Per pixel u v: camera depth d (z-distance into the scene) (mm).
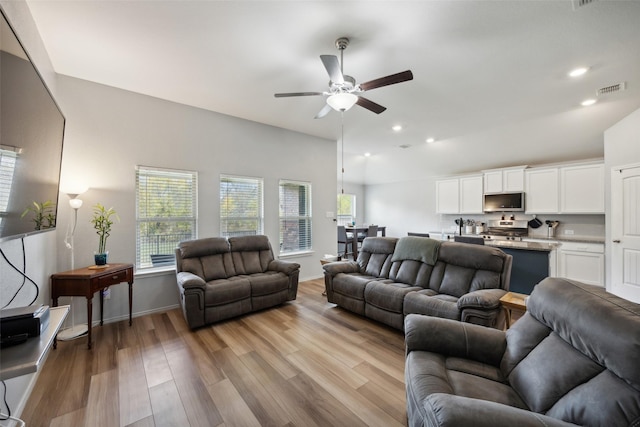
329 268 3627
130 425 1580
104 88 3061
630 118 3518
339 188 8547
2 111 1106
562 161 5117
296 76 2842
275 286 3500
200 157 3773
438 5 1842
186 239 3711
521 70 2682
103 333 2787
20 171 1307
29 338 1101
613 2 1790
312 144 5090
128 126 3217
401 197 8133
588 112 3789
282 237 4723
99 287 2572
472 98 3338
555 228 5211
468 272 2852
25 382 1764
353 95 2400
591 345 1052
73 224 2885
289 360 2285
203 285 2895
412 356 1562
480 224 6258
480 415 884
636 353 887
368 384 1973
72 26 2061
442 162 6402
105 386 1927
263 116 4066
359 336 2752
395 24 2031
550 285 1475
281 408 1726
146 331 2840
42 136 1599
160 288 3424
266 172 4473
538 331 1425
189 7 1863
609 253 3809
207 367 2176
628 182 3510
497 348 1548
